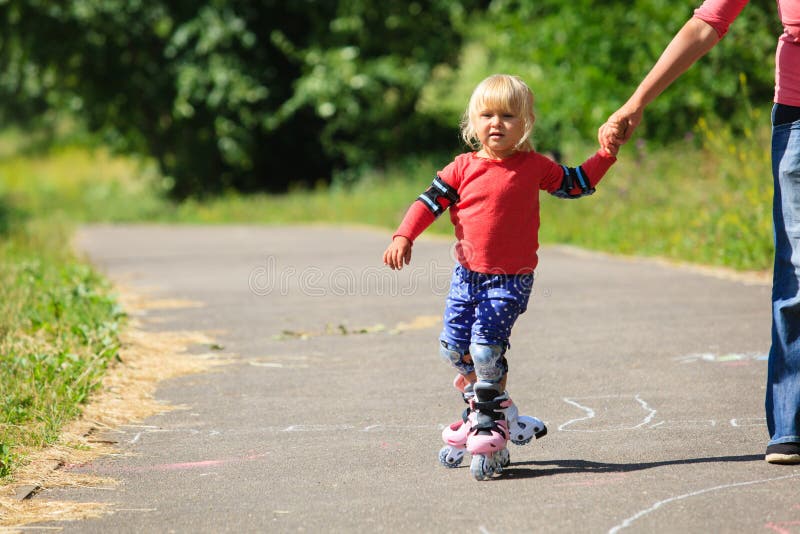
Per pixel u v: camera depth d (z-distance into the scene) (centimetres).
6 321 1889
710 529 933
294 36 7325
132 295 2628
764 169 3017
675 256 2873
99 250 4138
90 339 1792
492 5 6600
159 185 8206
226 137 7162
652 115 4544
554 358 1727
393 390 1554
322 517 1011
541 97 5034
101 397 1517
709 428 1279
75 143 11075
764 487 1041
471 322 1130
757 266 2569
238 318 2239
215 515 1029
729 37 4275
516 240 1115
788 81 1127
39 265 2752
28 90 7906
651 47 4634
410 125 7275
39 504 1070
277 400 1516
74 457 1241
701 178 3478
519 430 1146
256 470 1180
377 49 7106
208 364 1773
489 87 1116
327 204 6028
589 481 1088
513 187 1115
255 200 6900
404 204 5488
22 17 7194
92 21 7175
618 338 1859
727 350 1720
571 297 2325
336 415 1420
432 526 971
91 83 7506
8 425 1306
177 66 7162
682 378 1552
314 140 7544
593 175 1137
